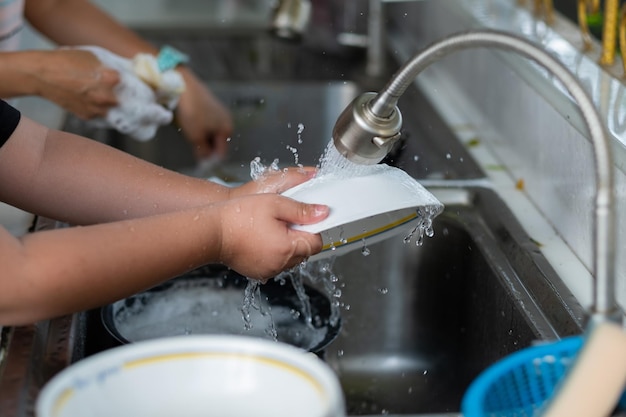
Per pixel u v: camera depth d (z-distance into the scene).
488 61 1.59
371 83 2.09
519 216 1.31
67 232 0.90
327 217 0.93
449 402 1.30
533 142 1.36
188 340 0.69
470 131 1.66
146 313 1.22
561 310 1.02
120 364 0.68
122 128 1.54
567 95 1.23
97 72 1.48
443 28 1.90
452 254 1.33
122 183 1.12
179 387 0.68
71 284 0.87
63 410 0.63
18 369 0.87
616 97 1.25
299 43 1.99
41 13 1.76
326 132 2.14
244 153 2.04
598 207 0.66
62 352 0.92
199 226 0.93
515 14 1.72
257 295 1.24
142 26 2.34
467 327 1.30
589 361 0.66
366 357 1.39
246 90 2.16
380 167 0.98
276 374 0.68
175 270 0.93
